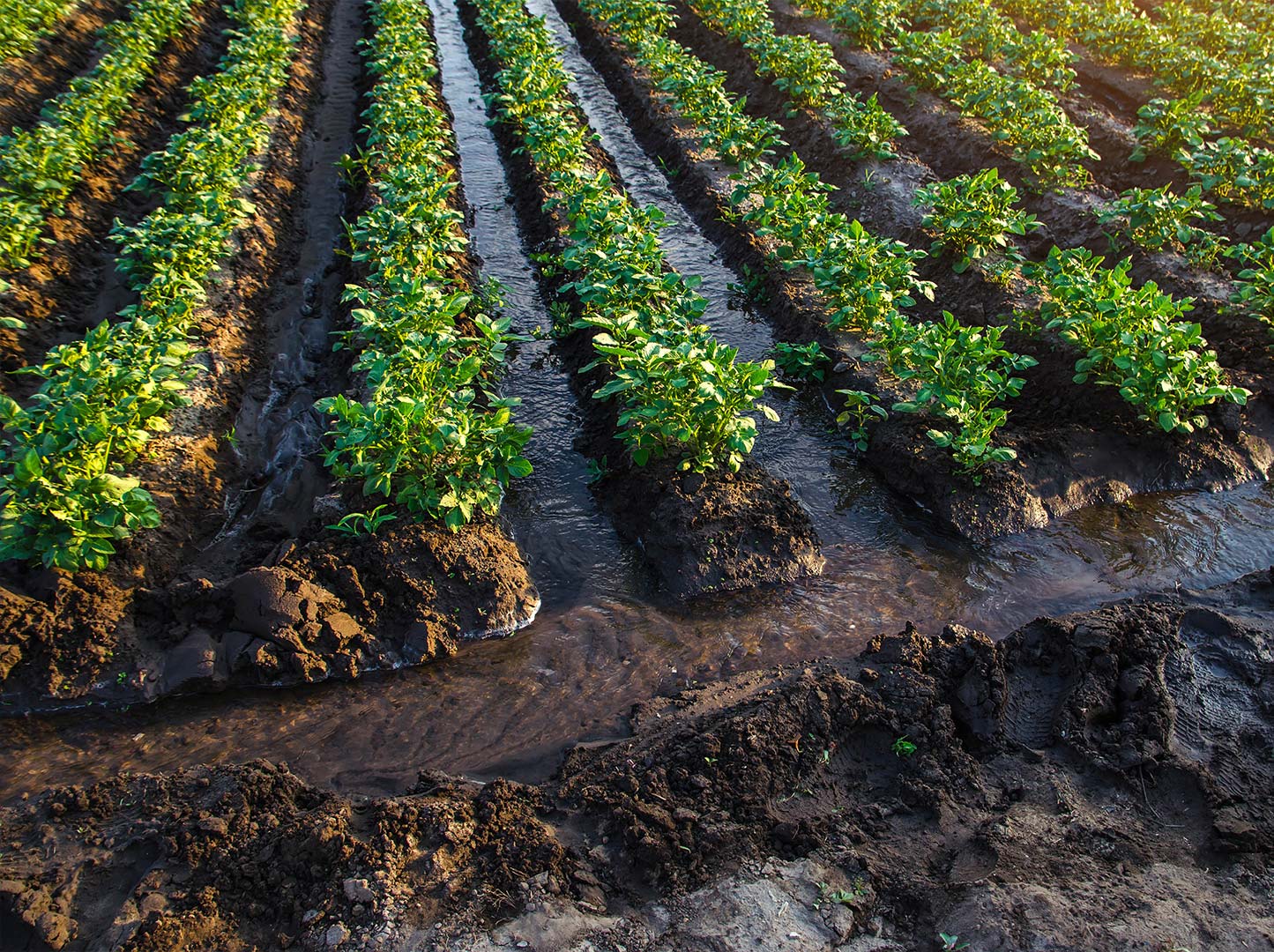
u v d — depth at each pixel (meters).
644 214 11.50
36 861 5.02
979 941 4.39
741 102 15.35
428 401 7.62
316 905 4.75
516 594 7.42
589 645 7.11
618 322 8.61
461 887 4.84
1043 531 8.30
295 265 12.85
